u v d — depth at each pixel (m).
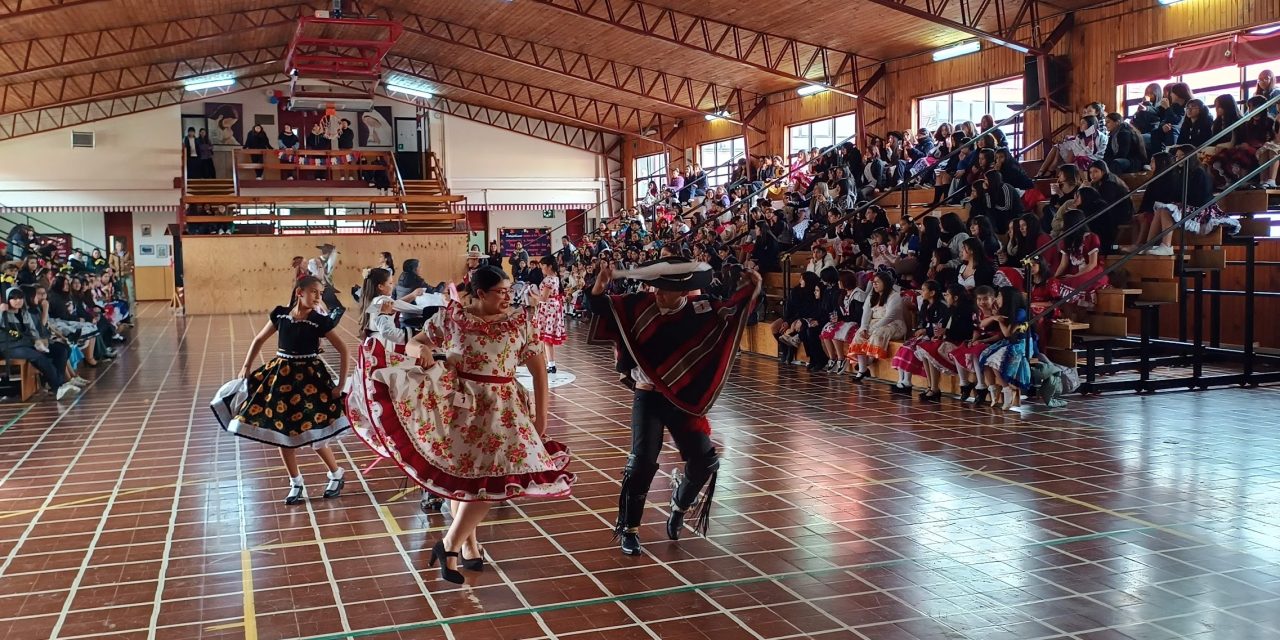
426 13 22.31
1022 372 8.80
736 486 6.30
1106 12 15.33
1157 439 7.55
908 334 10.73
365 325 6.42
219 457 7.38
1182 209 9.96
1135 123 12.39
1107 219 10.31
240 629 4.05
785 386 10.59
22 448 7.82
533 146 32.19
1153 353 10.24
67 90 24.67
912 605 4.20
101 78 24.64
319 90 25.80
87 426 8.77
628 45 21.73
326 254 16.23
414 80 29.23
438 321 4.30
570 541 5.18
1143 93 14.95
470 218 32.81
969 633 3.90
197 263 23.72
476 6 20.77
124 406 9.88
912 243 12.01
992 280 9.74
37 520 5.72
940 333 9.69
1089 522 5.40
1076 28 15.85
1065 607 4.16
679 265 4.66
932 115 19.33
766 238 14.45
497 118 31.84
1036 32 15.92
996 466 6.74
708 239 16.62
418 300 6.31
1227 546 4.95
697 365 4.75
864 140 20.55
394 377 4.29
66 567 4.87
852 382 10.83
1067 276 9.84
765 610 4.17
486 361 4.30
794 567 4.71
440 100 31.34
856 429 8.15
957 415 8.71
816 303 12.01
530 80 27.27
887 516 5.57
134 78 25.59
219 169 29.95
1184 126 11.36
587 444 7.74
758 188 19.53
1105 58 15.40
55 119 28.36
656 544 5.11
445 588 4.49
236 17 21.55
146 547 5.18
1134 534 5.17
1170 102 12.08
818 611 4.15
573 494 6.18
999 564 4.72
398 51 26.75
